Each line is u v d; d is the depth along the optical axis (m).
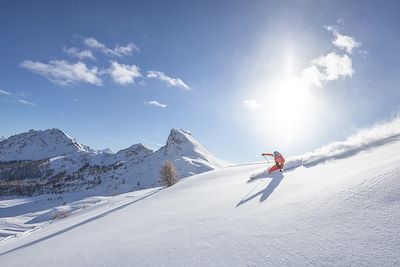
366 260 3.15
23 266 7.88
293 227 4.69
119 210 19.50
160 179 35.72
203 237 5.57
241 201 8.62
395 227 3.59
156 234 7.11
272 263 3.74
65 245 9.55
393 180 4.97
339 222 4.29
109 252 6.54
